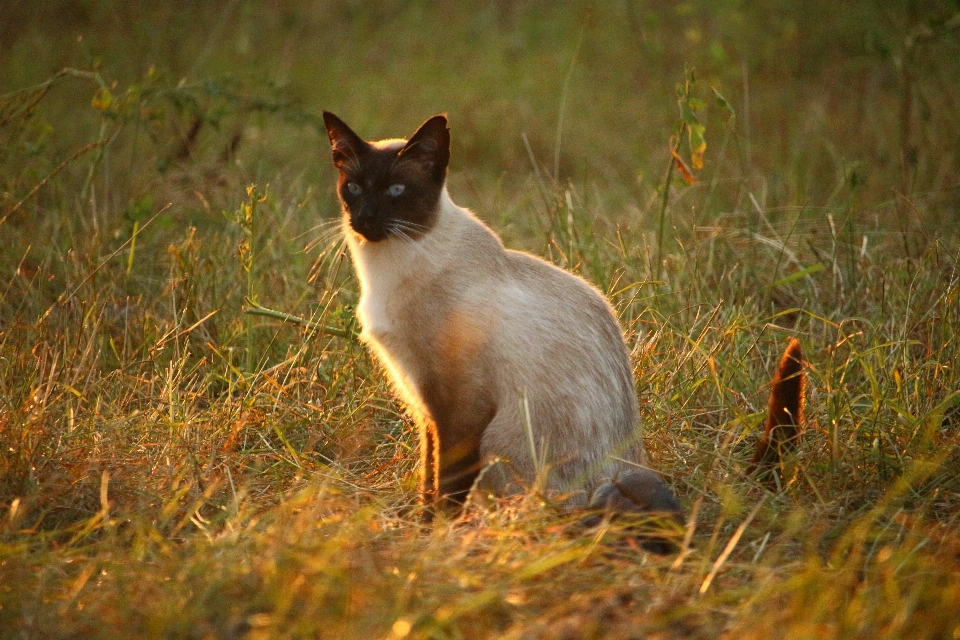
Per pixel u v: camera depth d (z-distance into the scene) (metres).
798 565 5.55
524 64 18.84
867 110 14.80
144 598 5.07
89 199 11.29
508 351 6.80
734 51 16.86
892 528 6.26
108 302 9.41
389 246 7.02
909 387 8.03
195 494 6.84
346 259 10.24
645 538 5.86
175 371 8.62
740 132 14.38
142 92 12.07
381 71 19.02
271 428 7.85
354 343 8.77
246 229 9.00
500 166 15.28
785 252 10.32
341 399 8.61
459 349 6.82
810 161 13.16
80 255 10.06
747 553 6.07
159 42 15.64
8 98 11.56
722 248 10.53
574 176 14.72
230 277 9.80
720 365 8.56
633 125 16.03
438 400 6.96
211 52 16.36
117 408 7.84
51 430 7.16
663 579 5.51
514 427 6.75
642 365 8.27
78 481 6.66
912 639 4.74
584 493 6.64
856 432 7.38
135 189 11.60
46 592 5.27
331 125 7.30
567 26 20.00
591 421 6.85
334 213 12.45
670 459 7.55
